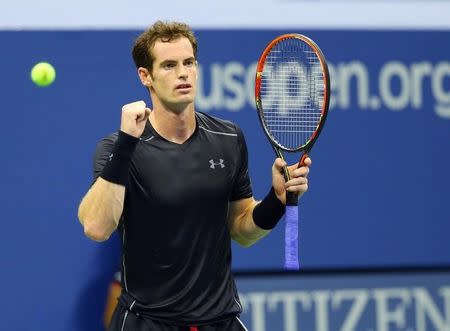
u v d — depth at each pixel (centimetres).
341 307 1855
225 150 1174
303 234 1839
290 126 1474
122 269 1184
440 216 1908
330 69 1847
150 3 1781
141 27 1777
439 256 1905
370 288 1872
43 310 1730
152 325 1154
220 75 1791
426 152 1897
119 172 1092
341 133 1855
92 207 1112
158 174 1135
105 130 1752
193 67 1143
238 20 1819
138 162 1135
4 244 1716
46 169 1731
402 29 1881
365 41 1864
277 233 1819
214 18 1806
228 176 1166
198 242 1148
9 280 1719
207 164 1154
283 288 1827
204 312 1156
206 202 1146
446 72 1905
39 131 1727
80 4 1755
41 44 1725
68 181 1741
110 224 1120
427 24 1912
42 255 1730
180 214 1137
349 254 1859
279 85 1708
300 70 1661
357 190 1864
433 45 1898
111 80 1753
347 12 1875
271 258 1817
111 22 1769
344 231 1856
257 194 1802
